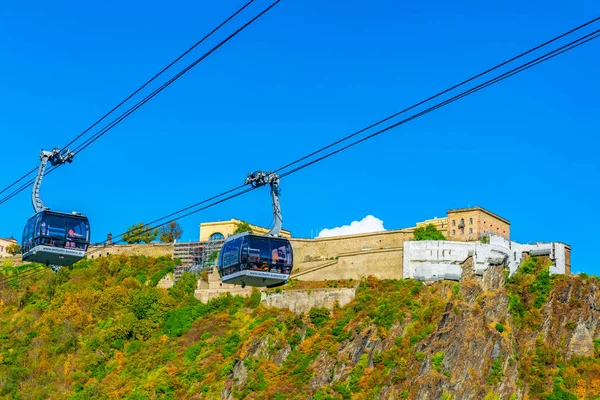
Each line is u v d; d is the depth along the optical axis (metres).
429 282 167.12
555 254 180.75
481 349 158.75
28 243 73.94
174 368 158.75
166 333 170.38
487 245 172.62
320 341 157.62
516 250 181.12
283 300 169.38
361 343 154.88
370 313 159.75
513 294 175.25
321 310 163.25
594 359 168.38
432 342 154.12
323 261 183.00
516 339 168.88
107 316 177.62
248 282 74.44
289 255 73.81
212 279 182.25
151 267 194.00
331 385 150.50
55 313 179.25
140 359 163.38
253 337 160.00
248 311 170.38
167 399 152.50
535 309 173.75
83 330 174.62
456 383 151.75
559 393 160.88
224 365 156.00
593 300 175.88
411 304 161.00
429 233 177.75
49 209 74.06
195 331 168.00
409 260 169.00
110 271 194.00
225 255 74.44
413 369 150.50
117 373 161.38
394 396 147.00
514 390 158.25
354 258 173.38
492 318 167.25
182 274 186.75
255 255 72.50
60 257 73.81
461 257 169.62
